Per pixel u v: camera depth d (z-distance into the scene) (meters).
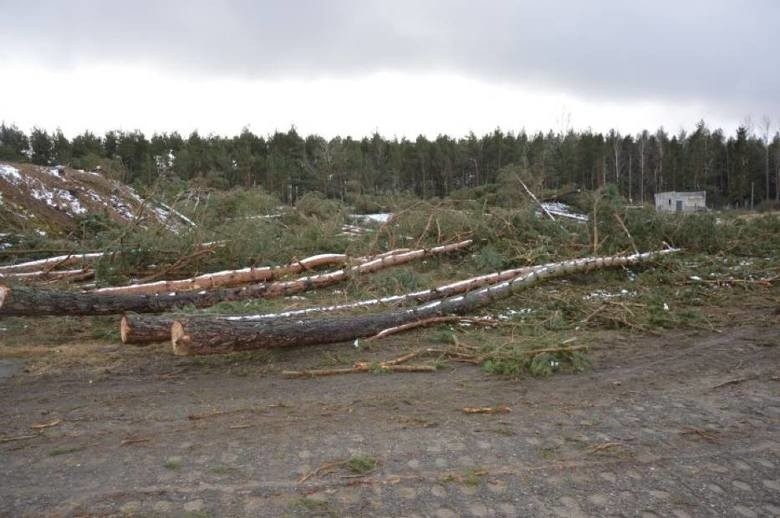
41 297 6.21
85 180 14.70
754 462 3.58
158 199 10.54
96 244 9.98
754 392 4.86
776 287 9.30
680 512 3.01
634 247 10.48
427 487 3.21
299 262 9.25
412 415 4.26
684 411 4.41
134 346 6.07
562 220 11.75
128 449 3.64
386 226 10.95
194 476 3.29
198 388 4.83
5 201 11.91
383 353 5.88
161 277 8.87
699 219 11.64
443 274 9.88
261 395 4.66
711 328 6.91
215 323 5.16
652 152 46.66
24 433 3.88
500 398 4.66
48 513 2.90
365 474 3.34
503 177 13.95
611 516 2.96
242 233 9.38
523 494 3.16
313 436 3.86
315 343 5.88
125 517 2.88
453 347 5.97
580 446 3.76
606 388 4.93
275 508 2.98
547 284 9.30
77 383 4.94
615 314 7.32
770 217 13.02
